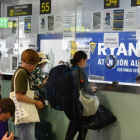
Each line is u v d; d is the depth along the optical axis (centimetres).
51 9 414
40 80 341
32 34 439
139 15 336
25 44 449
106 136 364
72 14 391
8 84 469
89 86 329
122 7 347
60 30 406
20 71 297
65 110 338
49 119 421
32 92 305
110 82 361
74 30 391
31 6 438
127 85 338
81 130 351
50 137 405
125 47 349
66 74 325
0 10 475
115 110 352
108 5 356
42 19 425
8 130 446
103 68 368
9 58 474
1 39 482
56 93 324
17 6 454
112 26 356
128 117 342
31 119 296
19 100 296
